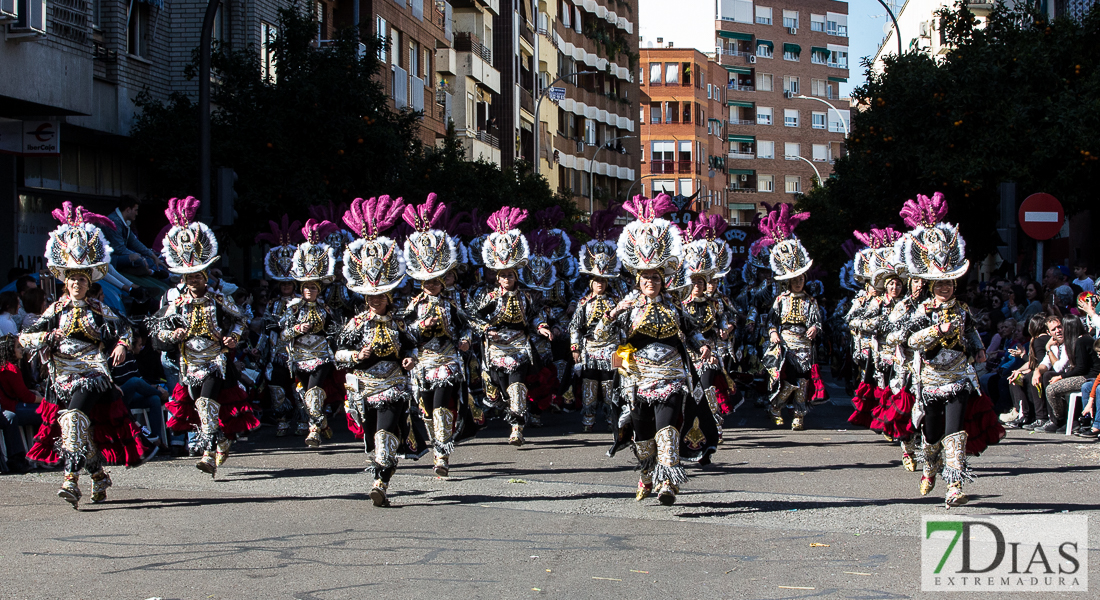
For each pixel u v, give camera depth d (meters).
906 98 24.61
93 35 20.89
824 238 42.78
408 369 9.06
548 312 15.16
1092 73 23.12
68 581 6.57
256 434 14.20
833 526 7.96
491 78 48.12
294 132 20.81
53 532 8.00
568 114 67.25
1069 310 14.44
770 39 105.94
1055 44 23.88
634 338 8.65
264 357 14.02
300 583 6.49
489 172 31.48
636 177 79.88
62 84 18.34
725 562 6.93
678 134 95.25
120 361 9.16
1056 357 13.70
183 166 20.23
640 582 6.46
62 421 8.95
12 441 11.01
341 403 13.60
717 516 8.40
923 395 8.69
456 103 44.06
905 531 7.78
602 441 13.04
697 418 8.73
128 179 21.95
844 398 18.22
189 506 9.05
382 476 8.90
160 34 23.48
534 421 14.73
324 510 8.80
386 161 21.80
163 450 12.22
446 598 6.14
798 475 10.28
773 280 15.50
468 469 10.96
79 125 20.12
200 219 15.75
